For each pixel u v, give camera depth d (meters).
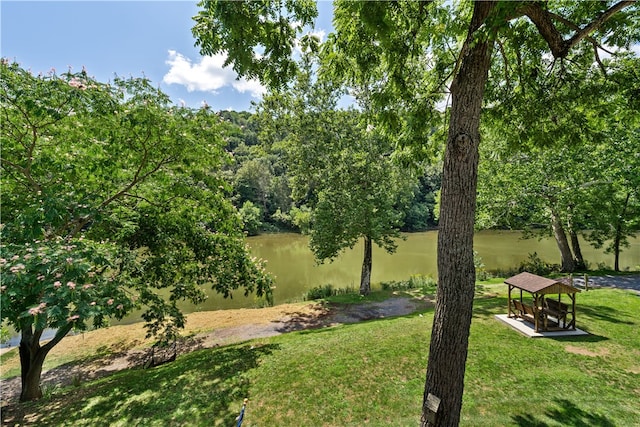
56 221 4.97
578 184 13.98
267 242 35.34
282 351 7.82
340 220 14.35
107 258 4.92
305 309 13.38
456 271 3.36
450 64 4.98
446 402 3.41
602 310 9.50
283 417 5.07
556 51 3.50
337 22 3.48
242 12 2.94
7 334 5.98
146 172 7.04
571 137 5.52
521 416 4.79
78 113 5.30
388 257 25.23
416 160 5.49
